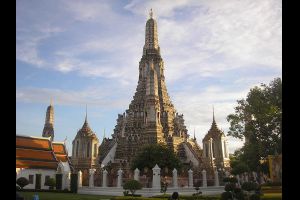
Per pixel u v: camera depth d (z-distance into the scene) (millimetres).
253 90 61406
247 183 41281
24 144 81625
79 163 90062
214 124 102375
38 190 65938
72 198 49094
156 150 77750
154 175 60781
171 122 111062
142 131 101938
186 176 80688
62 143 91188
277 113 56438
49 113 141625
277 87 59375
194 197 43656
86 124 95250
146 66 116375
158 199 40844
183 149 106562
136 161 78625
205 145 100375
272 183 43531
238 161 69812
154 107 99625
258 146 59188
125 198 42688
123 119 115562
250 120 61812
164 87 116375
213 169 92062
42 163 80438
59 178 71500
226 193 38469
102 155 109062
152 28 121375
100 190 64688
